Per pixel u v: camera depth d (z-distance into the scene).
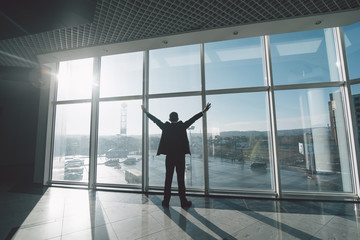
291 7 2.21
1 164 4.44
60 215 2.32
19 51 3.34
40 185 3.84
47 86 4.11
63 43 3.07
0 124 4.60
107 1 2.12
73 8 2.18
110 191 3.41
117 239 1.75
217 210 2.48
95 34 2.80
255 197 2.96
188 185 3.33
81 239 1.75
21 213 2.39
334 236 1.78
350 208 2.50
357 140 2.85
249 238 1.75
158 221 2.14
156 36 2.84
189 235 1.81
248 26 2.59
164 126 2.71
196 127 3.40
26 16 2.32
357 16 2.35
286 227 1.97
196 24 2.57
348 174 2.93
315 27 2.62
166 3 2.17
